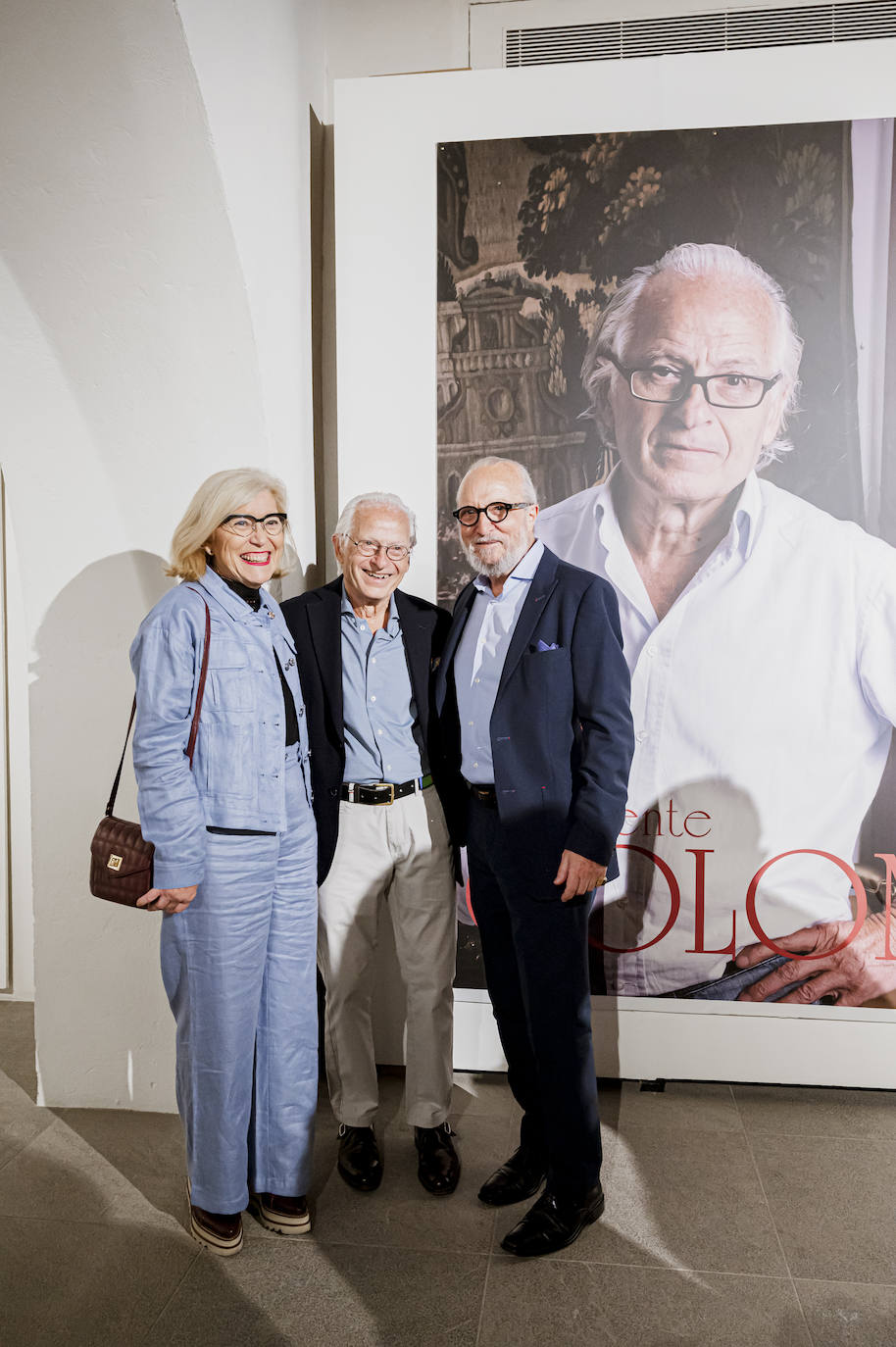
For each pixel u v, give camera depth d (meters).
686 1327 1.94
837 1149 2.61
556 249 2.80
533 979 2.17
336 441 3.14
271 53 2.66
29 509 2.77
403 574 2.38
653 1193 2.40
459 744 2.39
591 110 2.76
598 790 2.11
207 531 2.15
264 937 2.18
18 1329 1.94
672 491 2.80
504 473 2.27
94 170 2.36
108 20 2.13
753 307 2.74
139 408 2.66
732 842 2.84
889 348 2.70
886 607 2.74
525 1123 2.41
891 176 2.67
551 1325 1.95
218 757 2.10
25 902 3.51
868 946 2.83
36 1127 2.75
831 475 2.75
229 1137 2.15
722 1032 2.90
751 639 2.80
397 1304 2.02
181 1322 1.97
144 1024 2.82
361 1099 2.50
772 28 2.95
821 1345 1.89
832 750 2.79
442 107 2.82
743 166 2.71
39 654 2.82
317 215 3.13
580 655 2.18
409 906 2.47
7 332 2.60
